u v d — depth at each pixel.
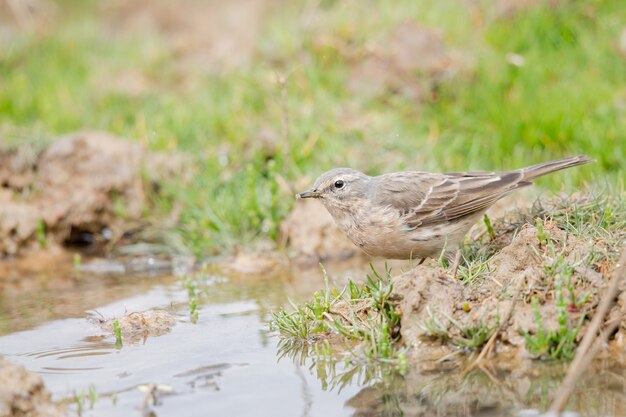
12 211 14.86
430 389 8.45
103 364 9.42
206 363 9.33
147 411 8.20
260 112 16.94
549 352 8.80
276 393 8.54
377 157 15.32
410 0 18.78
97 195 15.12
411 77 16.94
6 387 8.00
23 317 11.30
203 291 12.12
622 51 16.45
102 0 23.89
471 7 18.25
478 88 16.23
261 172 15.34
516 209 11.40
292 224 13.93
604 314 8.72
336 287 10.62
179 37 21.09
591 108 15.30
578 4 17.50
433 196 10.70
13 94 18.34
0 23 23.06
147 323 10.60
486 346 8.97
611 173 13.72
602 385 8.18
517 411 7.86
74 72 19.53
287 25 19.06
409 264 11.91
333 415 8.05
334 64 17.55
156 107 17.53
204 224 14.20
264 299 11.52
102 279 13.09
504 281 9.63
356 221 10.98
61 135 16.59
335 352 9.45
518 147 14.89
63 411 8.20
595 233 10.11
